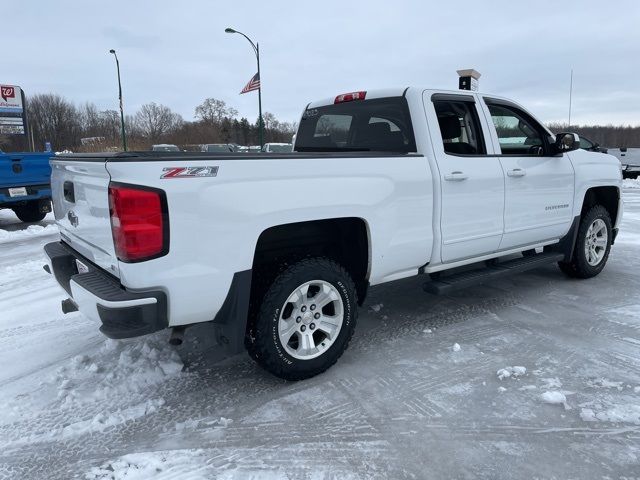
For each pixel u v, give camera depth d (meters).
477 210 4.11
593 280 5.54
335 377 3.34
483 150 4.27
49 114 73.31
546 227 4.81
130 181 2.52
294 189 3.02
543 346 3.78
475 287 5.31
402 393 3.12
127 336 2.60
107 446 2.63
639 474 2.36
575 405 2.95
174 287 2.68
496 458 2.49
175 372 3.41
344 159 3.28
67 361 3.64
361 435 2.69
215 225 2.76
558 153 4.86
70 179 3.28
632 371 3.36
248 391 3.17
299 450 2.57
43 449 2.61
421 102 3.88
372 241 3.46
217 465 2.45
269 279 3.13
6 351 3.85
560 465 2.43
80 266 3.31
